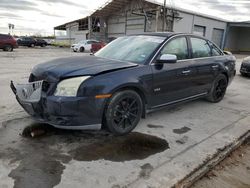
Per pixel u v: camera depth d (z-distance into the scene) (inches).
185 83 165.2
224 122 163.8
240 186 100.3
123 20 1259.8
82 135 132.3
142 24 1151.6
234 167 113.8
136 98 136.4
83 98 115.5
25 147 117.0
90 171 100.4
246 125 160.1
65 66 128.6
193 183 99.5
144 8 1093.1
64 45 1523.1
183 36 169.3
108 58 153.2
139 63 141.2
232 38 1360.7
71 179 94.7
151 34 168.6
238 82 333.1
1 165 101.5
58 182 92.6
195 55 176.2
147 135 136.9
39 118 124.8
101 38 1371.8
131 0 1163.3
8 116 155.3
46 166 102.3
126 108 133.7
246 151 130.0
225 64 204.8
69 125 117.7
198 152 120.3
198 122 161.3
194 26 1117.1
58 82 116.9
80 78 117.4
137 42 162.6
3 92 216.8
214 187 98.5
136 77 132.3
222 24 1253.7
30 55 700.7
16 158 107.1
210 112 183.9
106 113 125.2
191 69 167.6
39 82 121.1
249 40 1366.9
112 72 125.3
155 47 149.7
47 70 125.2
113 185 92.4
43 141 123.9
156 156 114.4
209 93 199.0
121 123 133.0
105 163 106.7
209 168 108.8
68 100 113.6
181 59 163.5
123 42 171.0
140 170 102.5
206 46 190.7
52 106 114.7
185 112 181.2
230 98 233.6
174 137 136.1
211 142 132.0
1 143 119.9
